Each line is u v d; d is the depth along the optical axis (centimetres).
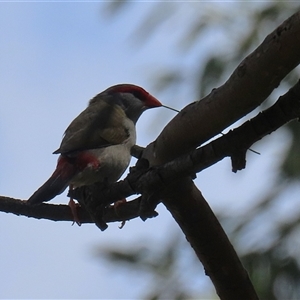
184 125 500
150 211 538
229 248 571
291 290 757
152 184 521
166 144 521
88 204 572
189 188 533
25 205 664
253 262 773
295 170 799
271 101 794
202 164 495
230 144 479
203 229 556
